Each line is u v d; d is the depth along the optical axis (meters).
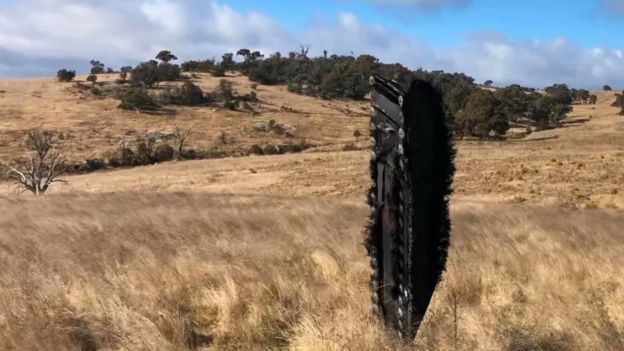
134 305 6.08
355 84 168.62
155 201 24.14
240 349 5.39
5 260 8.52
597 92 197.00
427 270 4.54
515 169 41.16
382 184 4.62
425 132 4.43
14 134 104.62
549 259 8.60
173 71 172.50
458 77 174.88
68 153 87.25
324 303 6.33
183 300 6.66
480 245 9.82
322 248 9.36
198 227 12.48
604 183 34.00
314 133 119.19
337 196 36.88
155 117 125.56
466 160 48.78
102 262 8.34
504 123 90.19
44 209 19.56
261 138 110.44
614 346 5.00
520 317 5.75
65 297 6.24
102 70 197.12
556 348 5.04
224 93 144.62
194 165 68.69
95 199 25.17
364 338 4.70
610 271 7.63
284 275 7.24
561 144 69.81
